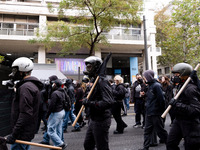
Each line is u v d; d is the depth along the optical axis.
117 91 5.86
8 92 5.63
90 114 2.52
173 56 22.91
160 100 3.92
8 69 21.34
